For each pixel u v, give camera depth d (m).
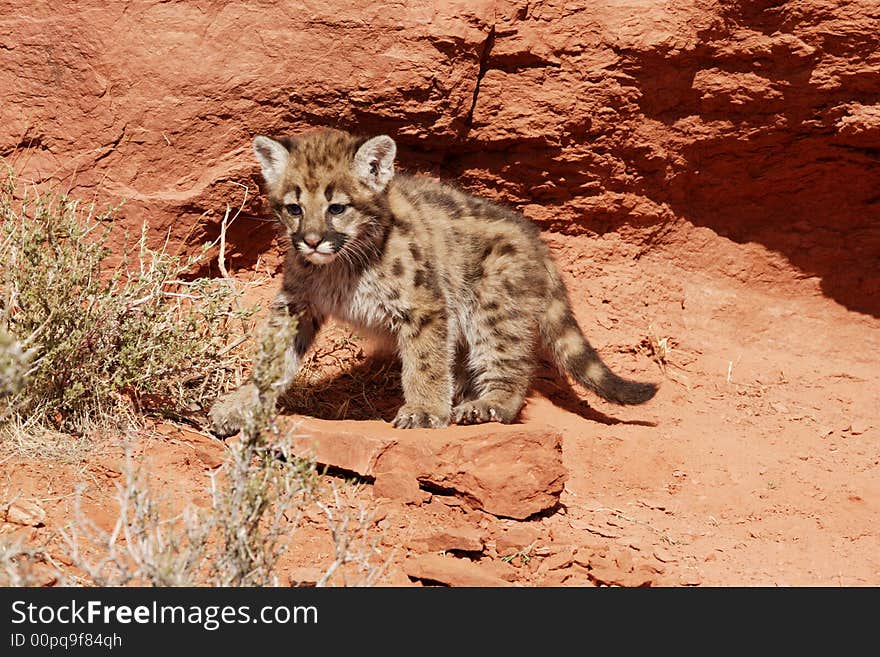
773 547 10.15
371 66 13.20
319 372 12.98
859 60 13.94
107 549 7.30
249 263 13.87
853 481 11.66
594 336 14.38
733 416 13.22
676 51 13.79
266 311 13.28
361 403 12.59
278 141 11.48
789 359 14.91
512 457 10.00
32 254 10.35
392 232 11.61
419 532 9.36
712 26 13.85
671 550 9.77
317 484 7.73
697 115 14.51
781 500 11.13
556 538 9.62
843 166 15.04
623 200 14.80
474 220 12.71
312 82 13.15
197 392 11.22
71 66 12.79
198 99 12.96
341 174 11.23
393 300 11.52
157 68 12.85
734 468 11.76
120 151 12.95
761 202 15.56
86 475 9.45
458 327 12.69
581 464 11.46
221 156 13.17
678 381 14.00
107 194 12.95
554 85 13.90
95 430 10.27
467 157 14.38
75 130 12.88
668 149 14.59
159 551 7.03
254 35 13.01
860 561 9.95
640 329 14.63
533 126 14.02
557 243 14.91
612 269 15.02
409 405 11.41
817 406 13.66
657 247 15.33
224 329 11.63
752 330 15.29
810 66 14.09
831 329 15.39
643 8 13.70
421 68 13.23
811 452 12.38
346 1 13.06
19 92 12.81
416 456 9.95
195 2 12.86
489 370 12.56
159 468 9.84
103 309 10.60
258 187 13.34
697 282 15.46
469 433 10.26
